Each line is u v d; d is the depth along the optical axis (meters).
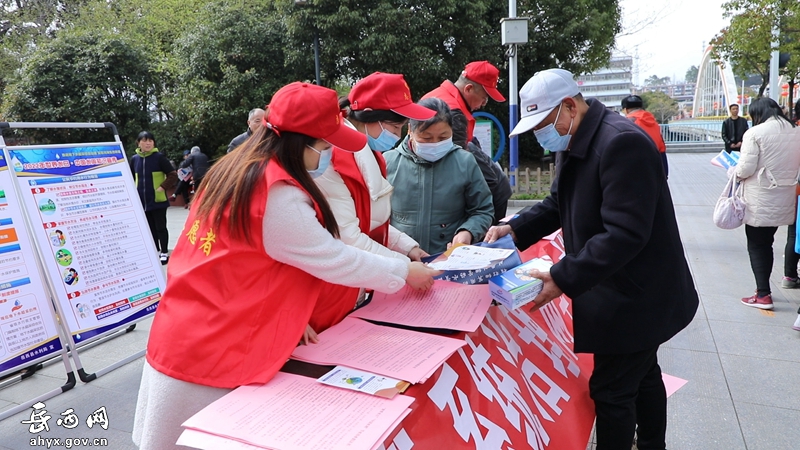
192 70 14.68
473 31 13.66
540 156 17.53
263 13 15.59
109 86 14.86
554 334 2.85
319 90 1.51
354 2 13.18
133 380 3.72
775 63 12.66
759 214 4.34
